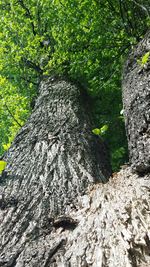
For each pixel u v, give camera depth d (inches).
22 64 332.5
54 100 220.2
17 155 156.5
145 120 130.6
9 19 334.3
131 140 137.0
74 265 82.6
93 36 243.3
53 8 306.5
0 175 141.4
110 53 240.4
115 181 125.7
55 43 332.8
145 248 80.0
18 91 347.3
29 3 348.2
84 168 141.6
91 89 262.7
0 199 123.2
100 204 108.1
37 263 88.3
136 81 153.9
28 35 346.9
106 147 191.8
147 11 178.7
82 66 253.1
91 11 245.9
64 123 183.2
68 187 127.3
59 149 155.7
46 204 117.5
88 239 90.7
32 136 171.6
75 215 108.3
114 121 282.2
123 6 218.2
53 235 100.9
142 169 119.8
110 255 81.0
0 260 93.2
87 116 212.1
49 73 278.8
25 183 131.3
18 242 99.9
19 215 112.6
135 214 93.9
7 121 338.3
